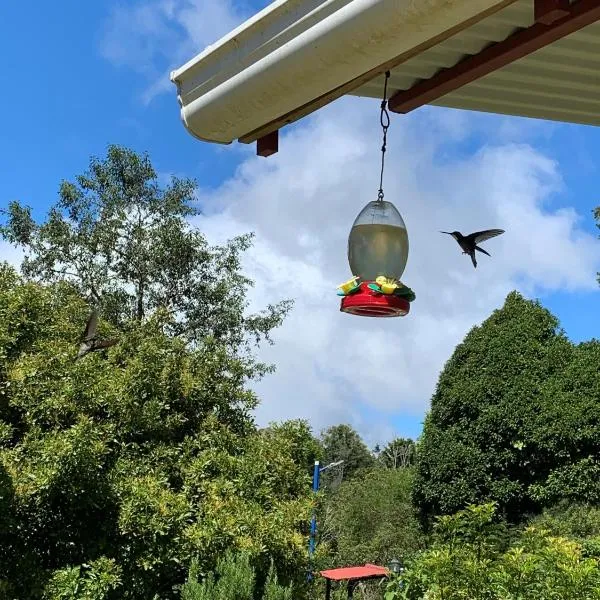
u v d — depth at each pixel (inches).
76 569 239.5
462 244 156.0
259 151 113.9
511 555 202.5
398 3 72.7
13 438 263.7
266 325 742.5
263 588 249.9
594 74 115.4
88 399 269.3
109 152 723.4
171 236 711.7
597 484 601.9
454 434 655.8
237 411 328.5
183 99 104.7
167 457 287.9
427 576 212.2
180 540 254.5
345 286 118.7
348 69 83.1
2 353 265.1
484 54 102.6
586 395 618.2
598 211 705.6
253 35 89.2
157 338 313.0
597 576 187.9
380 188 122.9
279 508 290.0
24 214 708.7
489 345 659.4
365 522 809.5
